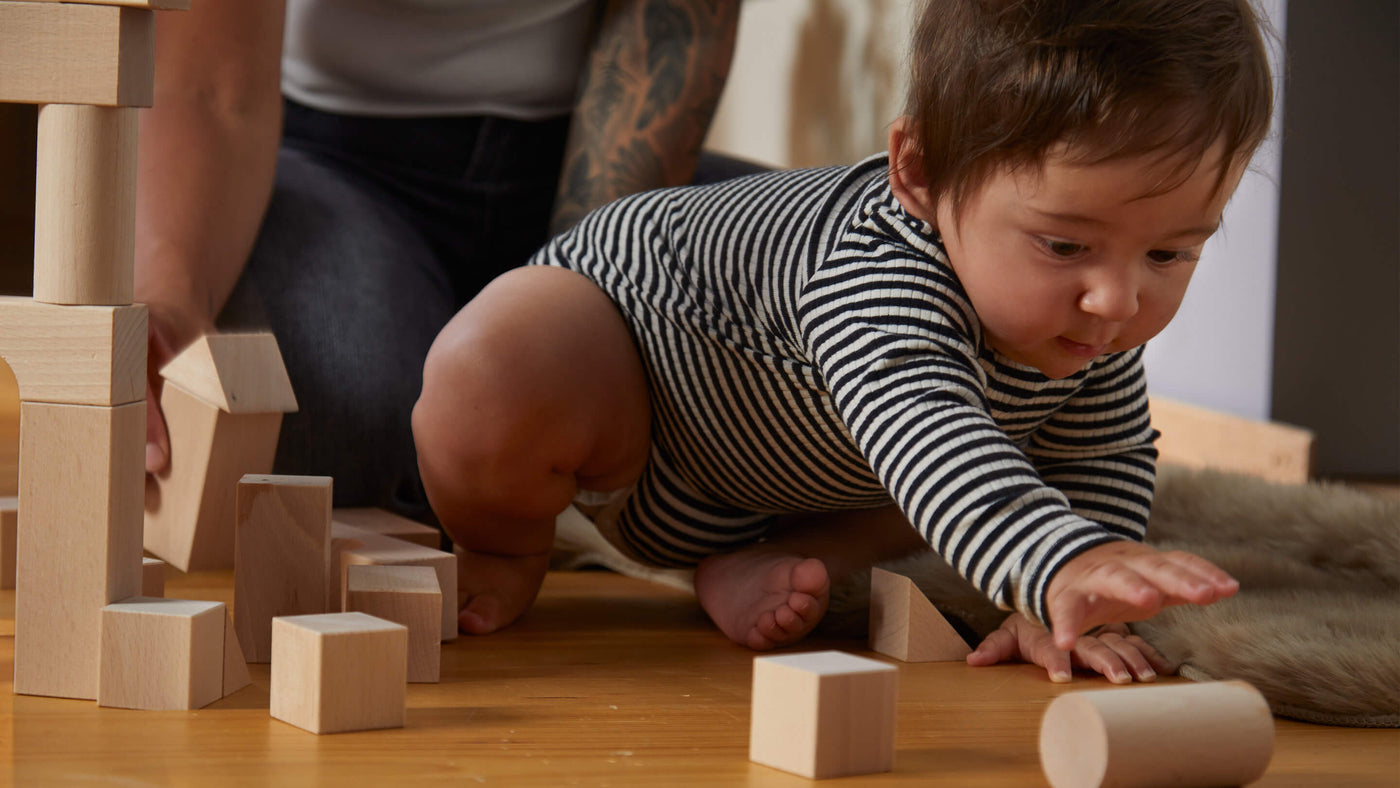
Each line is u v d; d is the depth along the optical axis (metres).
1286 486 1.31
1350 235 1.94
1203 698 0.64
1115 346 0.82
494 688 0.82
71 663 0.76
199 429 1.10
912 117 0.85
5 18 0.71
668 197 1.11
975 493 0.72
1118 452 0.99
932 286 0.83
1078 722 0.62
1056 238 0.77
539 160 1.59
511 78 1.54
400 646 0.73
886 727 0.68
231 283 1.24
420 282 1.41
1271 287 1.93
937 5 0.85
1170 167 0.74
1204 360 2.10
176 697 0.75
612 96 1.54
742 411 0.99
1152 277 0.78
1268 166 1.91
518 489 0.99
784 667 0.67
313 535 0.88
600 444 1.02
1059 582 0.66
